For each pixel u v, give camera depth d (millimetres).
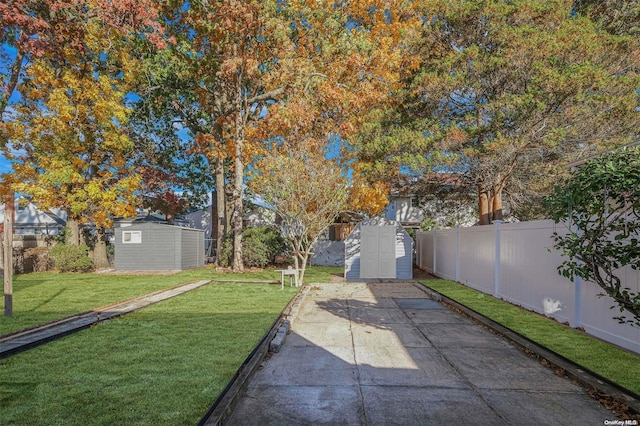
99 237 19375
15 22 11477
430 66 14078
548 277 7180
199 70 18141
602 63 11539
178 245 17922
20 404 3498
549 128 11531
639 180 3514
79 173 16562
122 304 8625
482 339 5984
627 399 3582
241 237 17172
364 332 6441
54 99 14852
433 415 3412
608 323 5523
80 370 4387
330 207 12289
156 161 24250
